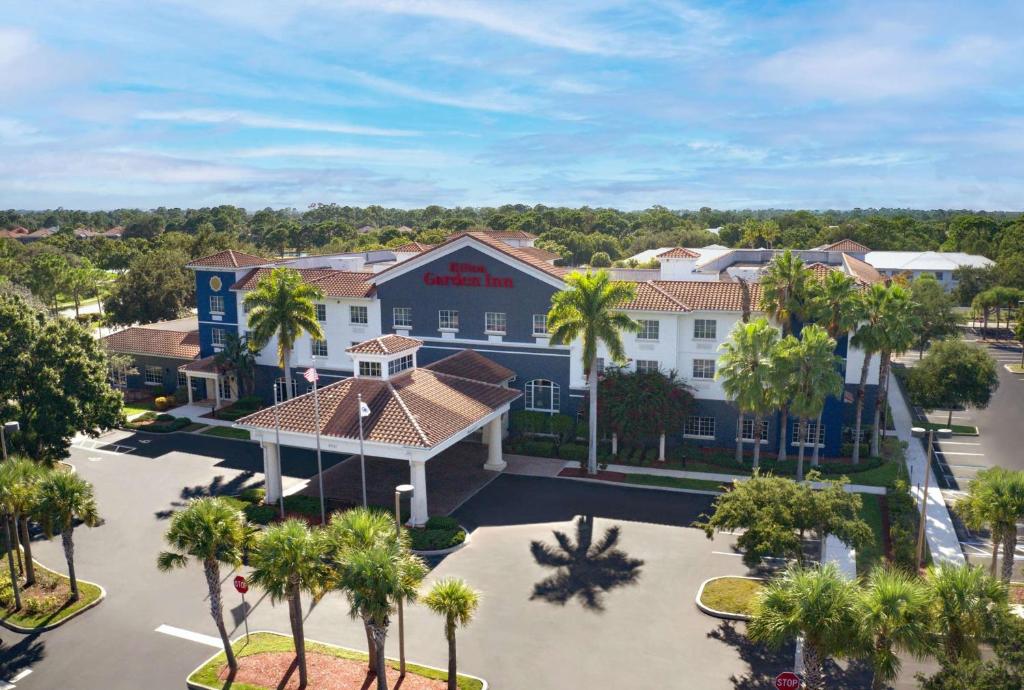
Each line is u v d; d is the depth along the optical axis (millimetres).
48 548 36688
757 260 75438
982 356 53531
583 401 52594
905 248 133875
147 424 57062
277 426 40469
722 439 51438
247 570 34250
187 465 48812
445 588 23594
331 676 25562
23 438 39188
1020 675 18141
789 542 26375
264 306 51188
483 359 54000
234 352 61438
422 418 40250
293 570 23172
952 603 20531
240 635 28781
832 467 46562
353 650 27547
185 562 25062
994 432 56031
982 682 18297
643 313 50719
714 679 25453
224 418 59750
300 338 61281
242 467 48375
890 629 19984
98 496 43375
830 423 49344
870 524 38312
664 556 35125
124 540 37469
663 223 187500
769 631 20812
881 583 20562
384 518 24359
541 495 43219
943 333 75000
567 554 35469
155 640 28422
